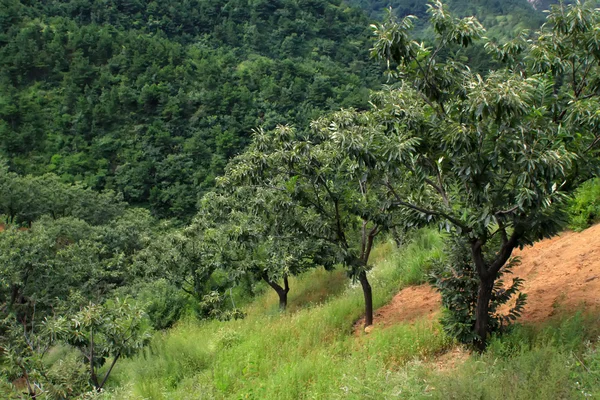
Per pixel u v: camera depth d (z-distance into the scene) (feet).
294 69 286.87
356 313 33.32
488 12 535.60
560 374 14.78
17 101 241.35
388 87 19.71
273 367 26.61
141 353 36.86
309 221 29.32
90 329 29.17
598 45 17.62
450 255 21.91
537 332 19.83
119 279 87.20
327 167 26.76
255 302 57.67
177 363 32.73
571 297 22.39
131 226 116.26
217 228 57.47
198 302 58.49
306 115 233.55
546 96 17.25
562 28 18.56
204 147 222.07
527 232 17.06
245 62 328.70
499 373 16.12
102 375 37.27
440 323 23.47
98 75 278.87
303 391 21.21
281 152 27.02
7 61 272.92
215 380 26.25
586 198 31.89
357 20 449.06
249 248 47.09
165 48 300.20
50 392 26.02
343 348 27.09
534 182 15.12
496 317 21.08
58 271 68.95
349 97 241.14
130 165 215.31
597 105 16.11
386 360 22.63
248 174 27.99
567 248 29.09
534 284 26.30
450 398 14.89
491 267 18.99
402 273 38.29
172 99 253.24
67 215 143.64
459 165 16.39
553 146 14.94
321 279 53.21
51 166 204.64
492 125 15.93
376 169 18.30
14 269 62.49
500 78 16.75
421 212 18.22
